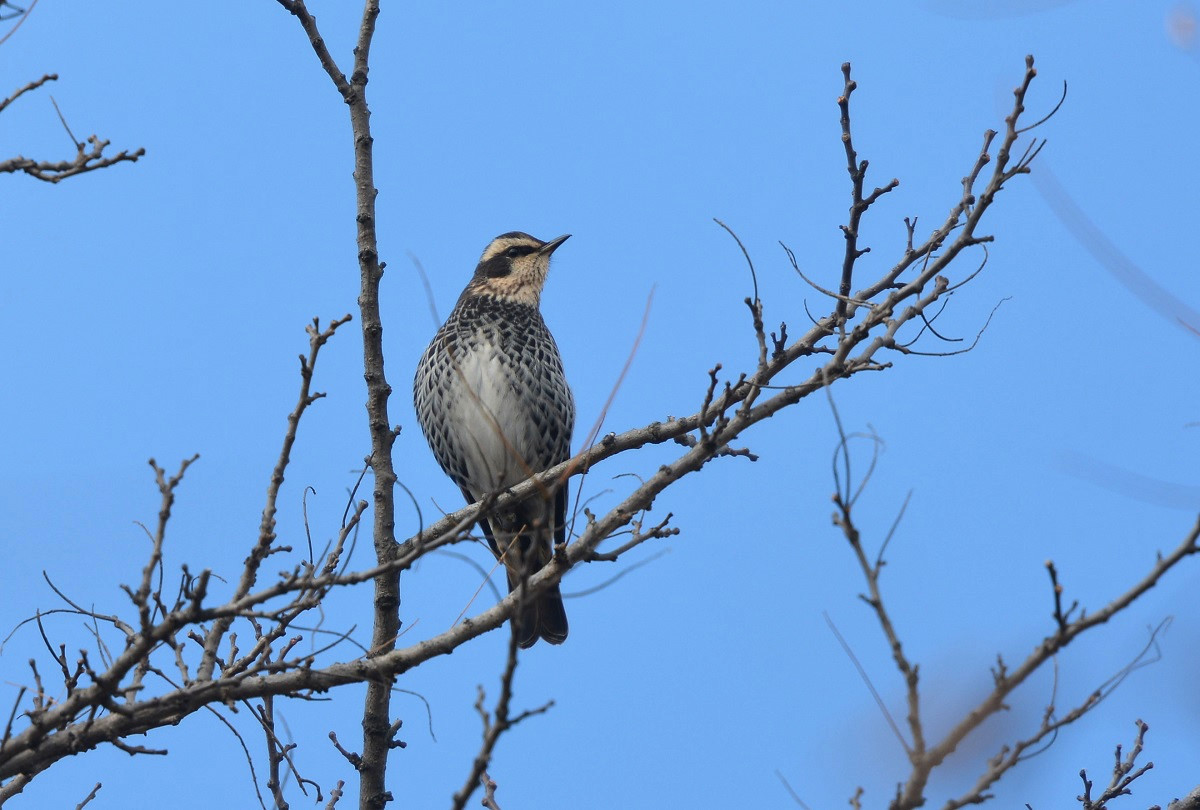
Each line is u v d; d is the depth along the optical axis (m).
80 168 9.44
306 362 9.73
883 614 7.24
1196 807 10.28
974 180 12.09
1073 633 7.12
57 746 9.38
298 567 9.21
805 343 11.84
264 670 9.71
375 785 12.35
